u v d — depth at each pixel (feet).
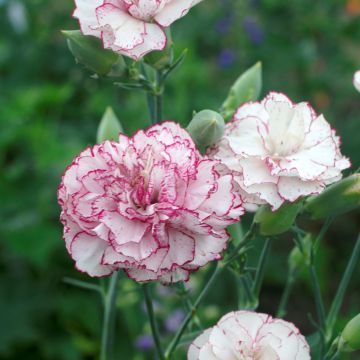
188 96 2.75
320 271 2.73
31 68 3.03
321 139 1.28
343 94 3.12
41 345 2.41
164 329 2.10
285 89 3.05
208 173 1.18
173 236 1.17
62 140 2.66
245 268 1.38
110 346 1.52
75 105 2.91
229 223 1.18
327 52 3.22
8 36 3.13
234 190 1.24
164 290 2.06
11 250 2.45
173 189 1.16
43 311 2.45
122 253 1.15
